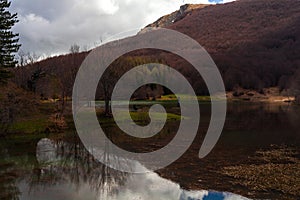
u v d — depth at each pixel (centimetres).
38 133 4306
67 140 3941
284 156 2948
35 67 7412
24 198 1941
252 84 14300
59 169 2608
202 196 1958
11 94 4438
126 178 2362
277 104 10906
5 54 4956
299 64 15188
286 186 2103
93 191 2066
